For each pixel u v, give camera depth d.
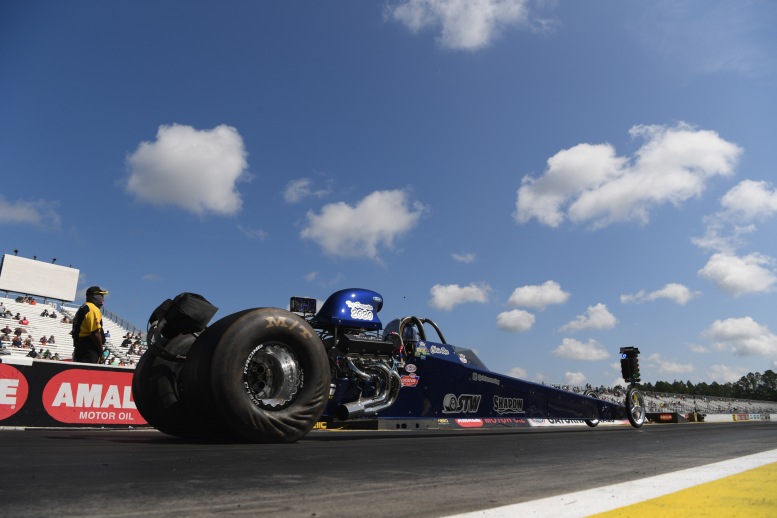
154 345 3.76
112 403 6.25
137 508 1.31
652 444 4.21
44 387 5.79
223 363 3.29
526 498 1.57
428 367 5.55
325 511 1.33
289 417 3.53
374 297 4.87
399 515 1.30
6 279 36.69
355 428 7.98
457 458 2.78
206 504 1.38
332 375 4.59
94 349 6.05
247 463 2.32
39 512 1.25
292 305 4.57
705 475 2.16
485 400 6.05
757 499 1.58
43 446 3.02
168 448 2.98
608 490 1.73
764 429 8.87
